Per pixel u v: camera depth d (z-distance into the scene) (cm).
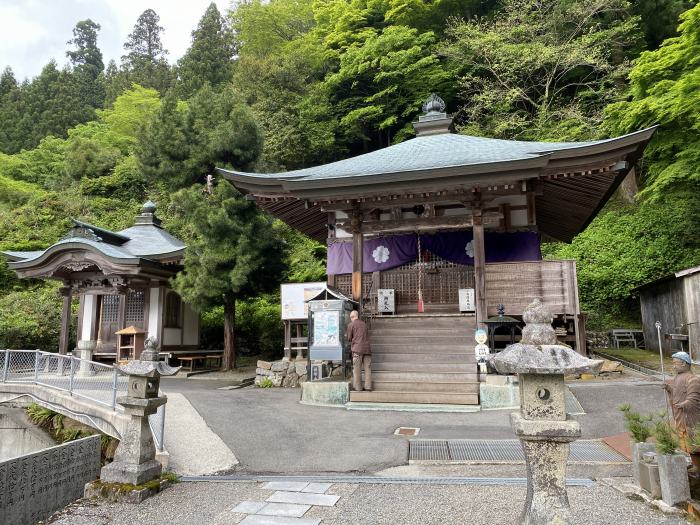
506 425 798
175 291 1697
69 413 959
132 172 3114
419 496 498
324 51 3123
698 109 1548
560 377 366
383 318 1183
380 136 2977
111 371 998
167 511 487
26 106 4591
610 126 1964
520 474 560
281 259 1711
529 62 2425
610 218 2405
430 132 1652
